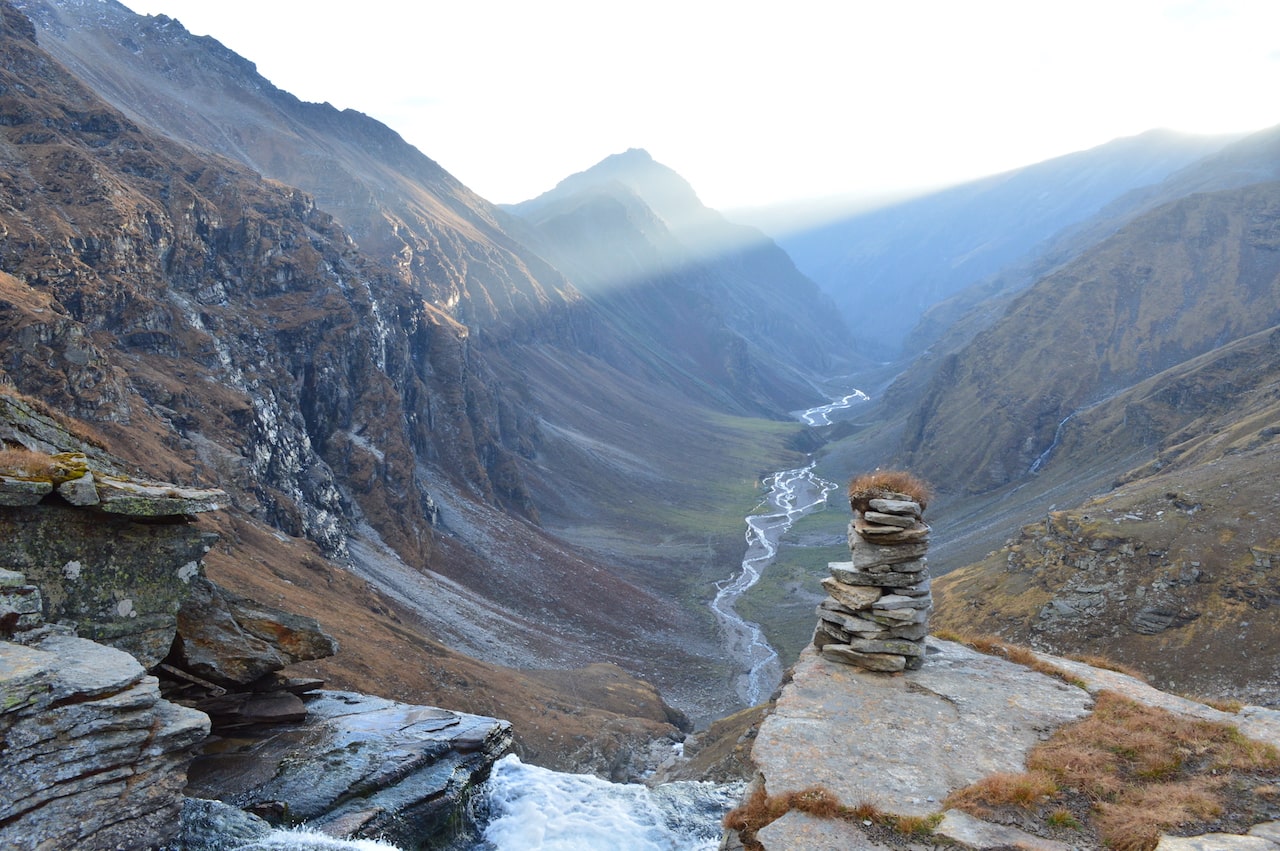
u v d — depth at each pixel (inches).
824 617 970.7
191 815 741.3
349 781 877.2
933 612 4461.1
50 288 3521.2
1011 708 824.9
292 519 3941.9
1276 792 630.5
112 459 1108.5
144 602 874.8
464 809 963.3
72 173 4237.2
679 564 7721.5
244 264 5526.6
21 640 707.4
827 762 712.4
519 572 5807.1
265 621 1034.7
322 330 5575.8
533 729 2736.2
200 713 727.1
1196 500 3969.0
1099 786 659.4
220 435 3818.9
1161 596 3604.8
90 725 639.1
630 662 4798.2
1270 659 3174.2
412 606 4205.2
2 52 5147.6
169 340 4067.4
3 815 575.8
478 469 7524.6
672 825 1000.9
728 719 2472.9
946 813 633.6
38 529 789.9
